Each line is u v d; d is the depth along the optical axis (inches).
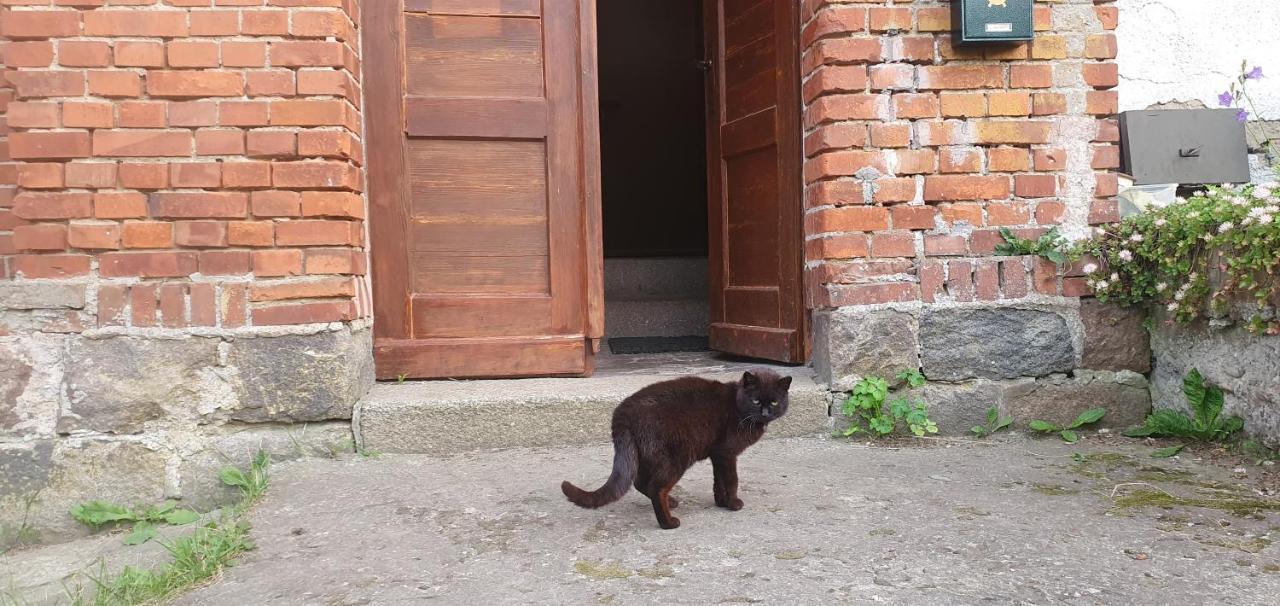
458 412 138.3
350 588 87.7
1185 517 104.1
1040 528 100.6
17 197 129.7
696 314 224.7
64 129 130.7
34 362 129.4
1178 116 176.6
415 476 125.9
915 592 82.5
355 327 139.8
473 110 155.0
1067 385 149.4
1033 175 151.2
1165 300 143.6
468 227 157.2
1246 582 84.2
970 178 150.1
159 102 132.2
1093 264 149.5
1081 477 122.3
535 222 159.5
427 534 102.4
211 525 111.0
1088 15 151.6
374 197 152.4
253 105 133.5
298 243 134.9
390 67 152.0
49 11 129.9
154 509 128.3
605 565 91.4
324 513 111.1
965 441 144.3
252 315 133.9
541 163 159.3
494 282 158.4
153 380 131.6
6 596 101.6
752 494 115.4
